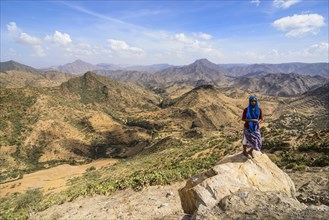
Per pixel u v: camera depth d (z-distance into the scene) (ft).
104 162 442.09
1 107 602.03
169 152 248.73
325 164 73.61
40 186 270.87
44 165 473.26
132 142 604.90
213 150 163.32
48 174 347.15
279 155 101.35
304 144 101.96
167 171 87.15
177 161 162.30
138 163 240.94
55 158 508.12
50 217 65.51
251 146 26.81
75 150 547.08
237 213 20.39
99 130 648.38
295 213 19.10
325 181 42.70
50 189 237.66
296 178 56.49
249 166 26.99
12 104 621.31
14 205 169.68
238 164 27.40
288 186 26.58
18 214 110.93
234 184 24.97
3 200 211.61
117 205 58.70
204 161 124.77
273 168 27.48
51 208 77.36
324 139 99.35
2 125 547.49
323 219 17.53
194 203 25.25
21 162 467.93
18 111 606.14
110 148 564.71
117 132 650.43
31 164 471.21
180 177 76.89
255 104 26.18
